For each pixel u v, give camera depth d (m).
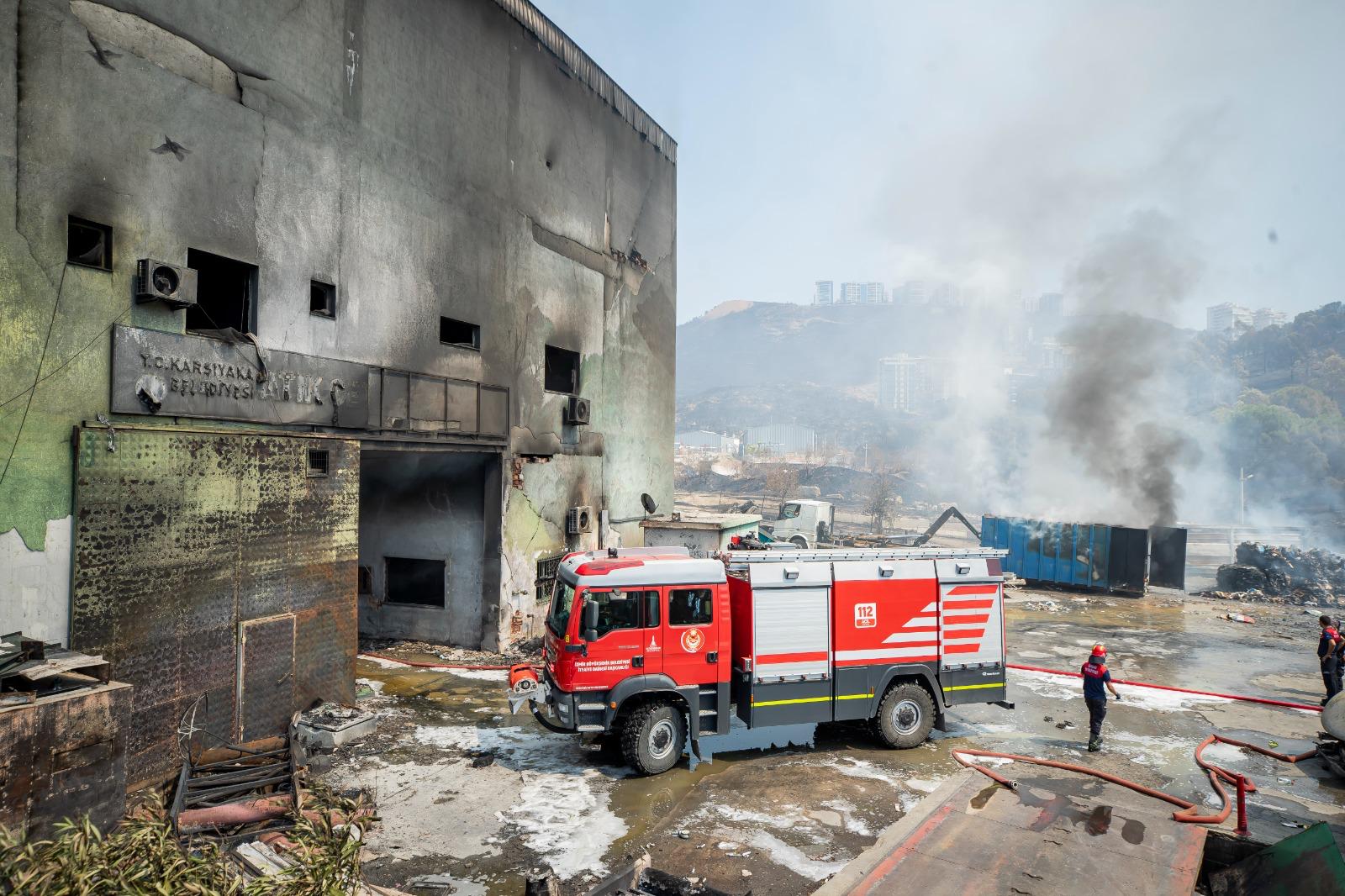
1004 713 12.69
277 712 10.49
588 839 7.99
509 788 9.30
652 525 20.69
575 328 19.19
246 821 7.35
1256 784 9.73
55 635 7.99
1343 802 9.23
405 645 16.25
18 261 7.70
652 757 9.69
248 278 10.45
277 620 10.47
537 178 17.45
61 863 3.77
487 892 6.94
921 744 10.95
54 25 7.99
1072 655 17.17
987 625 11.20
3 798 5.84
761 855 7.66
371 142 12.49
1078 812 8.55
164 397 9.07
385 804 8.77
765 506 70.00
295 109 11.00
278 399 10.65
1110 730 11.84
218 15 9.80
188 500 9.30
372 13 12.50
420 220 13.66
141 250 8.86
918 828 8.06
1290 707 13.13
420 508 16.42
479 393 15.27
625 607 9.82
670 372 24.92
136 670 8.69
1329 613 23.44
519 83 16.70
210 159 9.70
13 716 5.94
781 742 11.11
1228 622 21.59
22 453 7.75
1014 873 7.12
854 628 10.62
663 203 24.36
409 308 13.38
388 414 12.77
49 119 7.96
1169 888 6.89
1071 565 26.56
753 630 10.27
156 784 8.80
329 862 4.39
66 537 8.10
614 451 21.28
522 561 16.72
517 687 9.87
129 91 8.72
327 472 11.44
